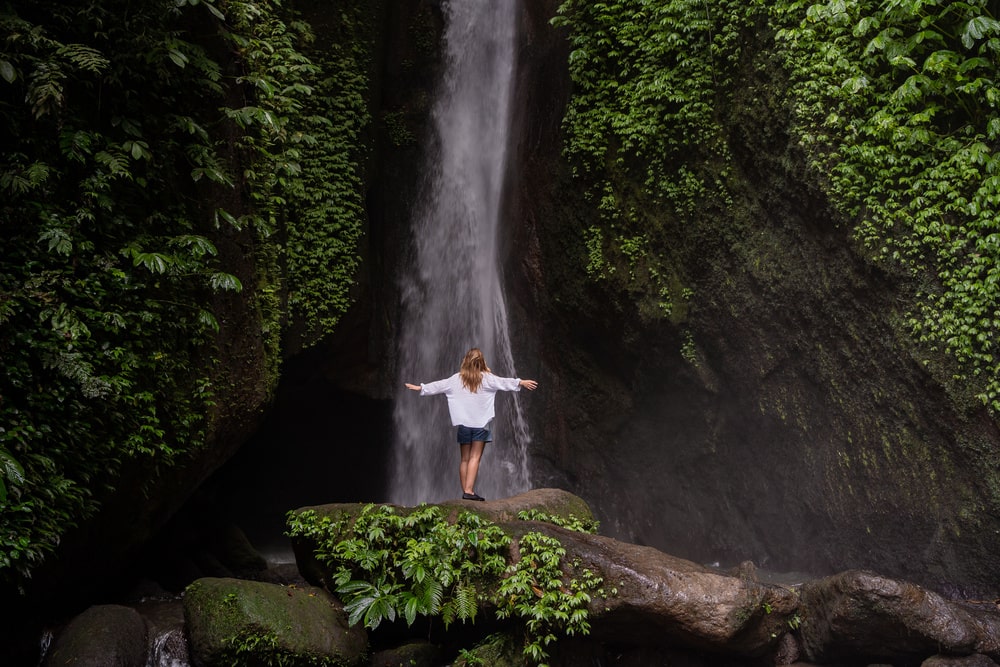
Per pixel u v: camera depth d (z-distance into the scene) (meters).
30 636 6.21
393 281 14.91
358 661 6.20
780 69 9.55
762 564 10.80
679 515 12.03
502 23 15.30
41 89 5.61
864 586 5.84
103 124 6.61
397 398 14.64
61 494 5.61
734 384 10.92
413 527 6.51
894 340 8.38
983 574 7.67
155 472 6.99
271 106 9.30
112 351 6.26
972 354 7.65
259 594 6.16
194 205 7.57
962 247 7.78
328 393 14.08
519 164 14.09
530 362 14.10
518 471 14.29
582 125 12.05
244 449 13.32
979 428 7.64
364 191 13.55
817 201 9.10
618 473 12.93
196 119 7.60
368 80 13.92
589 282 12.30
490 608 6.11
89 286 6.16
